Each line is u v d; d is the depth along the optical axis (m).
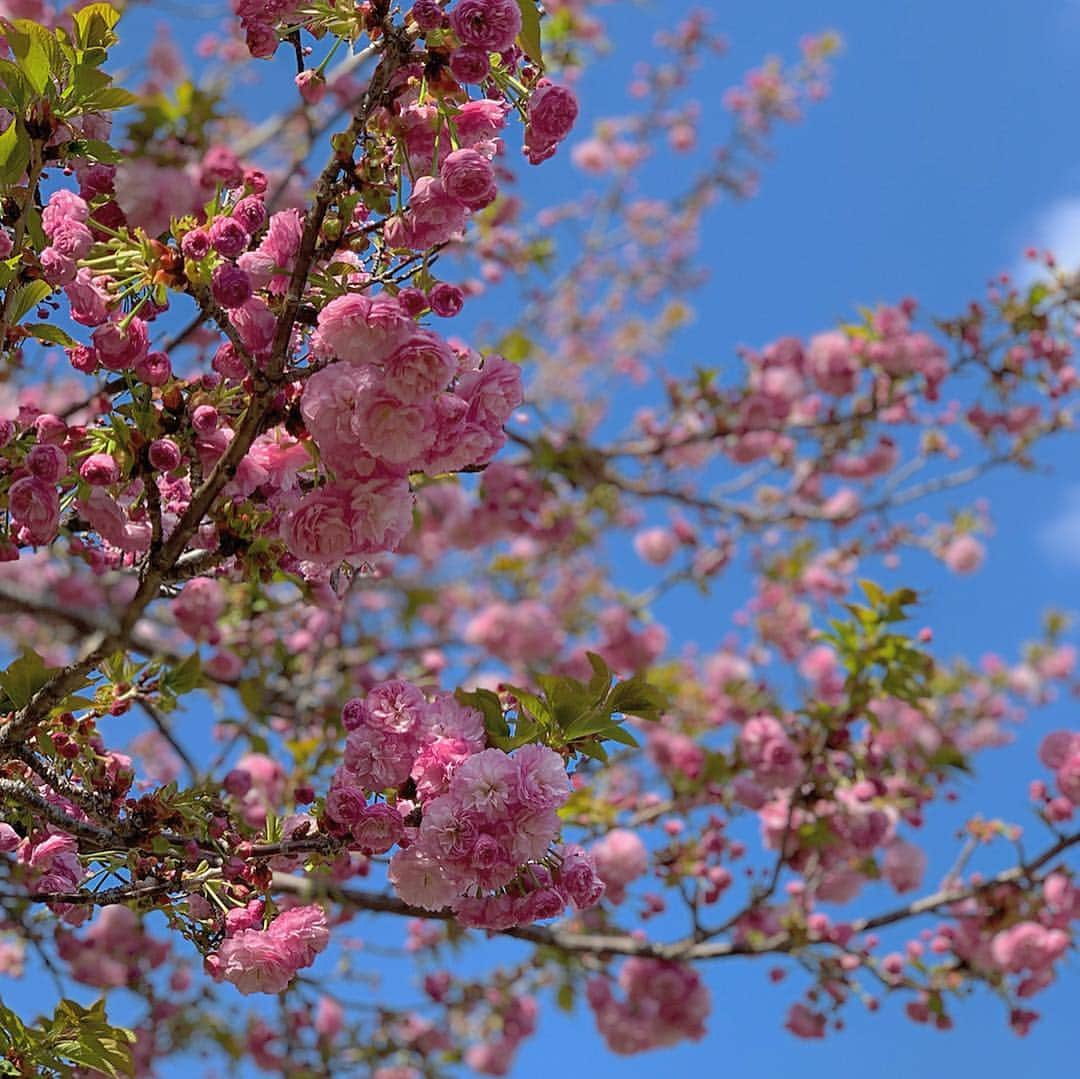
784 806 5.77
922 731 7.52
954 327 7.41
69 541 3.11
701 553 8.86
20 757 2.90
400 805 2.67
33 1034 2.98
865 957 5.57
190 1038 6.25
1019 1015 5.62
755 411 7.55
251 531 2.75
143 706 4.13
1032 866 5.50
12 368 2.94
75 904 2.96
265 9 2.71
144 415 2.68
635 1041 6.06
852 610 5.43
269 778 4.46
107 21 2.84
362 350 2.41
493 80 2.77
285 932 2.70
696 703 7.34
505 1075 7.24
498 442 2.62
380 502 2.54
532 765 2.56
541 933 5.08
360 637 6.65
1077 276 7.28
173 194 2.79
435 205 2.61
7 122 3.05
